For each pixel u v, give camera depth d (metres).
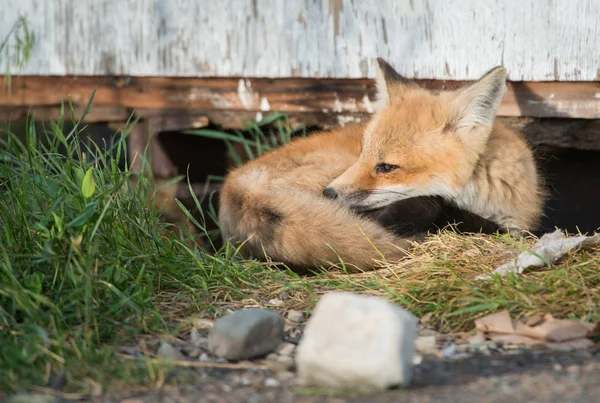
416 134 9.49
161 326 6.60
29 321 5.94
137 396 4.97
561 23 10.33
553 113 10.62
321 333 4.92
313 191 9.71
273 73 11.38
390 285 7.49
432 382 5.04
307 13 11.16
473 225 9.77
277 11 11.24
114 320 6.44
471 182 9.54
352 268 8.34
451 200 9.80
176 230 11.56
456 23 10.74
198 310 7.04
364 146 9.73
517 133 10.43
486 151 9.60
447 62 10.85
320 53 11.20
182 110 11.74
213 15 11.41
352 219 8.62
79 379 5.25
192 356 6.01
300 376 5.16
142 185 8.95
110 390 5.09
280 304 7.29
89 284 6.21
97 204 6.95
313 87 11.36
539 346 5.75
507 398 4.57
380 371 4.76
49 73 11.91
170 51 11.59
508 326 6.08
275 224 8.52
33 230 7.10
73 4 11.74
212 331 6.07
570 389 4.66
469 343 6.00
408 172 9.52
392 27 10.96
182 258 8.09
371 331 4.84
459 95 9.48
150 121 11.81
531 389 4.72
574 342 5.79
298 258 8.43
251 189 8.99
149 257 7.66
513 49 10.58
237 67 11.46
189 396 4.94
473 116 9.41
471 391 4.78
